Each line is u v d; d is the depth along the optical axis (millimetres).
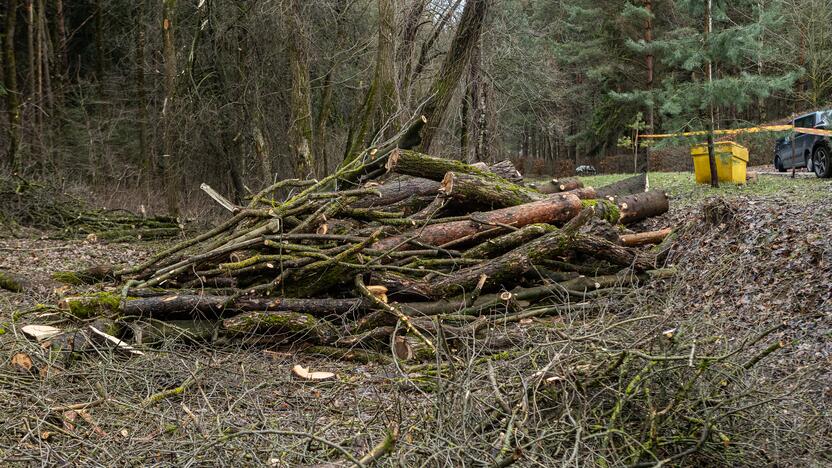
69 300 7281
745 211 9617
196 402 5789
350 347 7344
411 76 18172
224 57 21984
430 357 7004
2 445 4727
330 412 5645
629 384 4602
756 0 18031
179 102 20328
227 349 7246
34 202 16703
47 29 27391
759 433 4574
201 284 8055
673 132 16188
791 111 35875
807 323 6801
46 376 5930
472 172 10125
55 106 26438
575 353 4969
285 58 21438
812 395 5359
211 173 25328
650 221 12422
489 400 4891
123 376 6004
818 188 12820
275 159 22469
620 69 33250
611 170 35906
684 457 4422
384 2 16547
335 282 7977
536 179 39438
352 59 21984
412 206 10117
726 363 4902
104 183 25359
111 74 29641
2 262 12148
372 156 10461
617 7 32062
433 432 4445
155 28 24656
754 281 8102
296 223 8688
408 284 7922
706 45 15961
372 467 4113
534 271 8625
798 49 29031
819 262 7602
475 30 15570
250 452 4512
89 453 4676
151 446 4734
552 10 35219
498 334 7227
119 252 13719
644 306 7254
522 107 25875
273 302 7535
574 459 4094
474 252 8797
